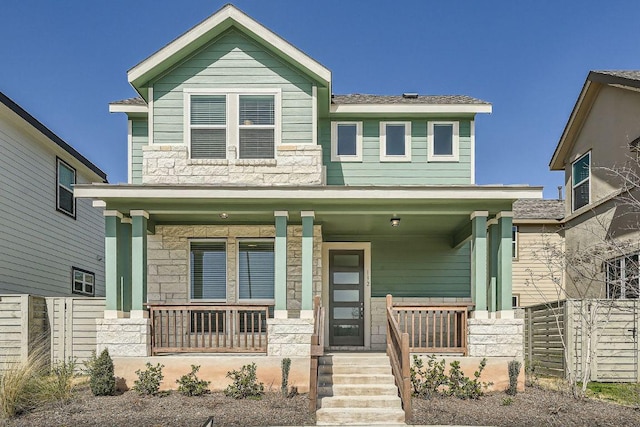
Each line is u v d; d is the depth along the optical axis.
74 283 15.70
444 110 12.07
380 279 12.50
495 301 9.84
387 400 7.70
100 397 8.33
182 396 8.40
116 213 9.45
